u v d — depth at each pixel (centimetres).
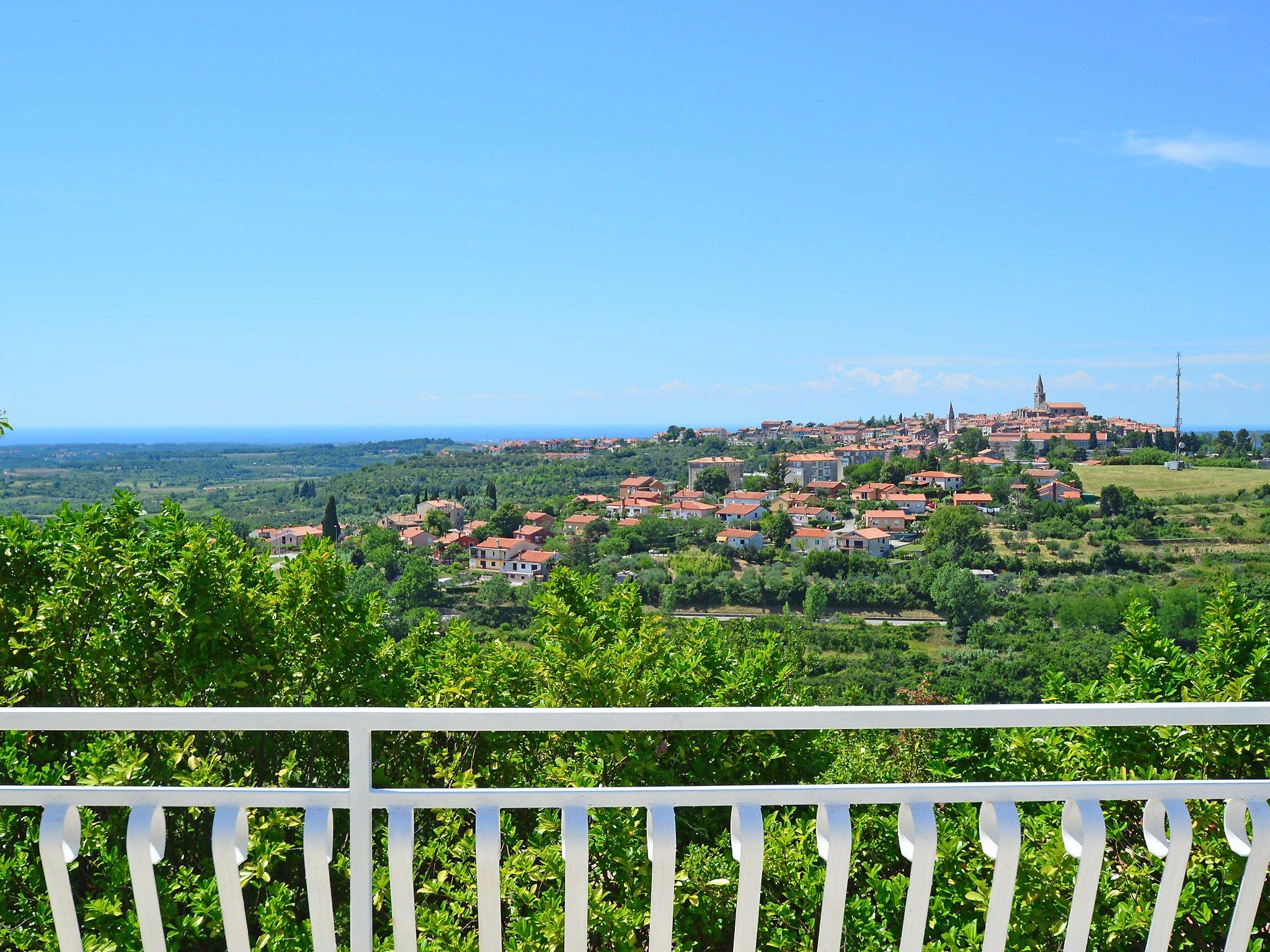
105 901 229
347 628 369
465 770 345
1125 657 331
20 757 288
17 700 325
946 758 314
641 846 272
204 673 337
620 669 332
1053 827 254
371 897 140
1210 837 256
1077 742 295
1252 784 144
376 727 135
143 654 338
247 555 374
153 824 139
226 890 139
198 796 140
